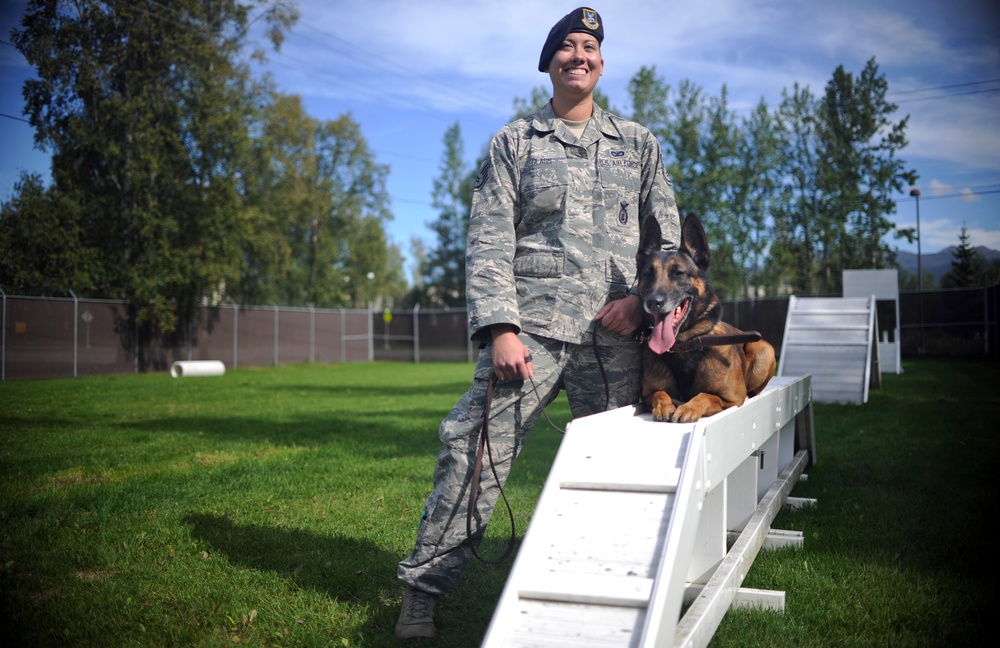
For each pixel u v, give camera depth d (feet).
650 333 8.93
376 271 156.25
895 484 16.42
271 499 15.56
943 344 72.43
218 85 76.89
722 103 102.99
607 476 6.53
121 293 72.23
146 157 70.28
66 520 13.83
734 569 8.58
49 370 63.05
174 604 9.93
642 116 107.04
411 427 27.04
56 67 65.57
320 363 91.81
